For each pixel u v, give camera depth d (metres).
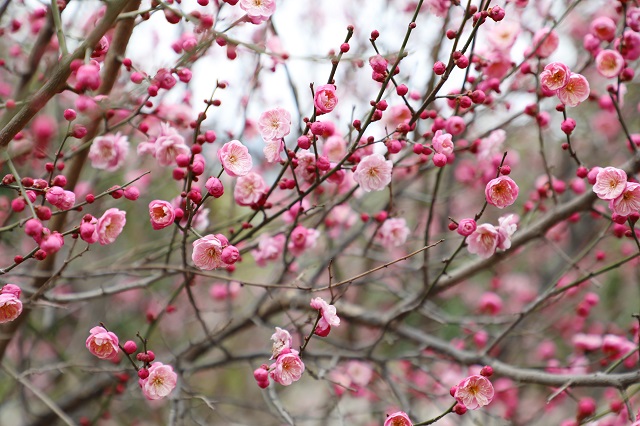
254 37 3.67
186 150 2.87
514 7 3.53
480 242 2.72
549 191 3.59
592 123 5.51
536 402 5.61
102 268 4.04
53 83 2.48
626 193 2.53
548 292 3.33
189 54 2.77
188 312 5.46
